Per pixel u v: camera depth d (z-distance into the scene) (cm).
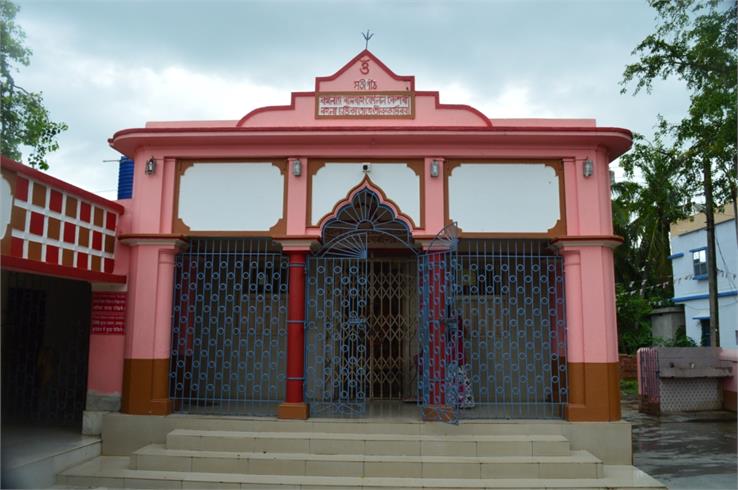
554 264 761
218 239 802
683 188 1177
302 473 629
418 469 623
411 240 789
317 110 772
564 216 740
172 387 789
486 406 806
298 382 725
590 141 738
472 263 903
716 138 983
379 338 882
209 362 830
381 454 657
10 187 571
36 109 1084
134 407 721
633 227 1847
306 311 759
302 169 756
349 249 778
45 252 623
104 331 748
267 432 694
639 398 1209
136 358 730
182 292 780
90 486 614
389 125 767
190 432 689
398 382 870
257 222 753
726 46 943
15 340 900
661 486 596
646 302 1873
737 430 923
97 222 718
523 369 866
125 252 759
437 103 770
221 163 768
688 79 1019
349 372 779
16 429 769
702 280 1722
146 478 610
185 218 759
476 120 765
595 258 725
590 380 704
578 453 665
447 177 753
